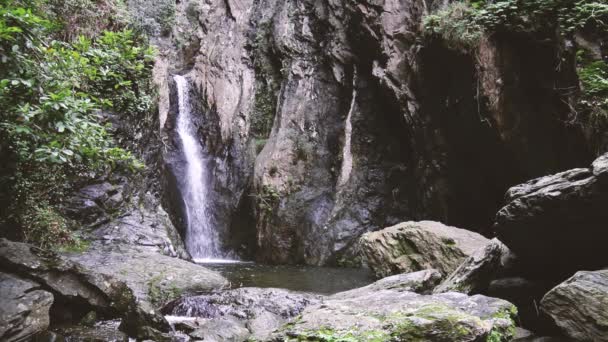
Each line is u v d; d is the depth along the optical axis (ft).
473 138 30.71
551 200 15.75
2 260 16.51
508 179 29.58
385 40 37.83
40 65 18.45
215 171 45.06
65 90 18.15
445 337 12.23
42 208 25.63
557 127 24.93
